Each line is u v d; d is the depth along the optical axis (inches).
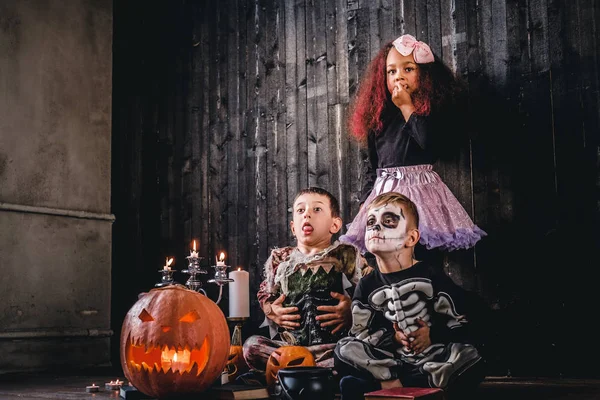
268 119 165.6
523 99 134.7
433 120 127.3
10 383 123.9
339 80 156.4
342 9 157.2
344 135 154.7
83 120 169.3
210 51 175.3
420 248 129.6
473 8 141.2
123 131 183.5
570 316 126.4
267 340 98.5
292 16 164.2
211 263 170.4
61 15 165.9
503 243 133.7
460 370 82.0
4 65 152.2
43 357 153.5
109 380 129.0
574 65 130.5
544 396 94.5
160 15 182.9
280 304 101.3
